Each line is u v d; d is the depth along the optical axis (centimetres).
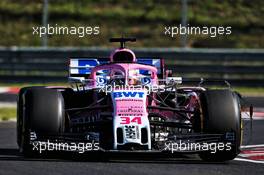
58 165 2938
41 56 8881
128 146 2902
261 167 3023
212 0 13375
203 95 3169
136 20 12800
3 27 12569
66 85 8600
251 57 8819
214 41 11900
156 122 3159
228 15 12875
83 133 3047
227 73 8700
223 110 3091
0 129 4675
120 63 3444
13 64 8919
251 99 7356
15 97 7344
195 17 12638
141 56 8775
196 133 3098
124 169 2845
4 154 3397
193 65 8669
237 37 12088
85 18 12738
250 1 13462
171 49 8812
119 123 2961
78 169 2831
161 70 3712
